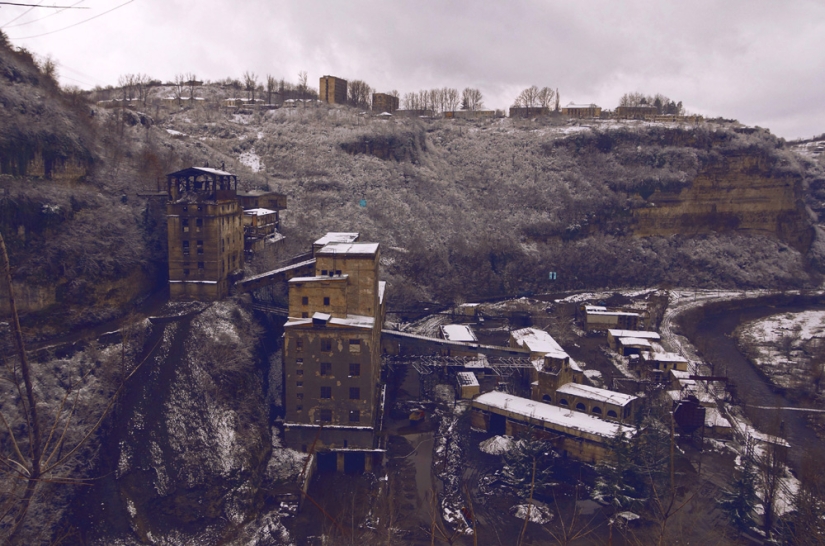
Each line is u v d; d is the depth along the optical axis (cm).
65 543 5656
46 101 10162
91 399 7075
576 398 8719
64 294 8138
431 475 7800
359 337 7700
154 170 11362
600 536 6512
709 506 7062
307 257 12594
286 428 7862
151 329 8581
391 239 16338
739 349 13338
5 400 6303
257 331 9512
